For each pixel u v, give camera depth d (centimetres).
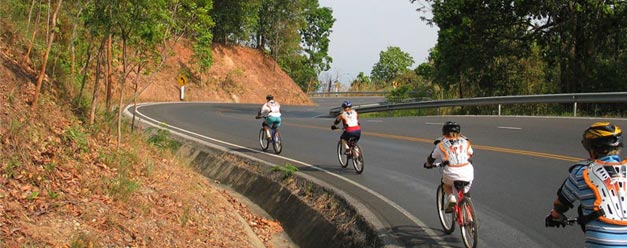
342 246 759
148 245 609
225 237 743
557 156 1173
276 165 1153
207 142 1583
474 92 3322
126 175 812
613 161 363
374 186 985
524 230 699
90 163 797
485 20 2820
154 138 1346
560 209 383
